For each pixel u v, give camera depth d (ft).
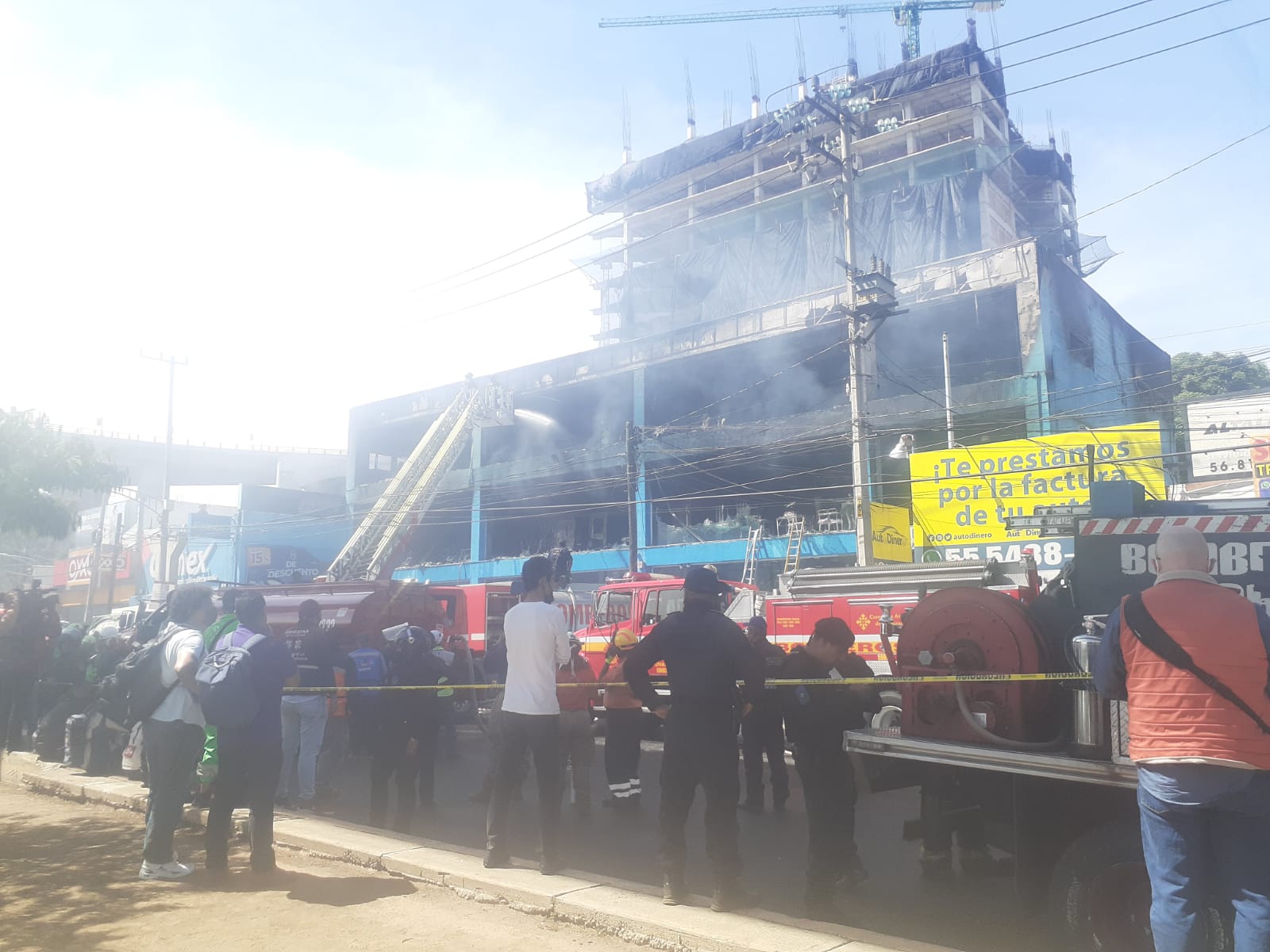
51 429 51.65
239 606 20.25
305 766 28.04
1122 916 14.06
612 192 217.15
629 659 17.53
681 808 16.56
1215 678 10.65
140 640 28.96
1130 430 72.38
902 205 164.25
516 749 19.04
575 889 16.99
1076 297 130.93
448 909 16.79
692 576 17.69
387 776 26.71
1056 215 191.11
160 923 15.81
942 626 17.62
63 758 34.76
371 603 55.88
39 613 38.93
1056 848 15.39
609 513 164.45
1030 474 76.18
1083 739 15.10
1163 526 15.84
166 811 18.88
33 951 14.47
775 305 142.00
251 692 18.81
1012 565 38.04
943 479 66.90
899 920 18.31
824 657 19.77
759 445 127.24
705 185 207.62
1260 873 10.38
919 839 21.66
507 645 19.39
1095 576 16.44
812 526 124.57
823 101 77.51
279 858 20.86
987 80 178.19
